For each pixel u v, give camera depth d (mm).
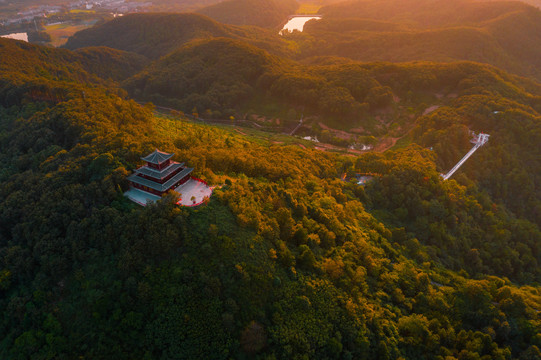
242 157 117125
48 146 124500
